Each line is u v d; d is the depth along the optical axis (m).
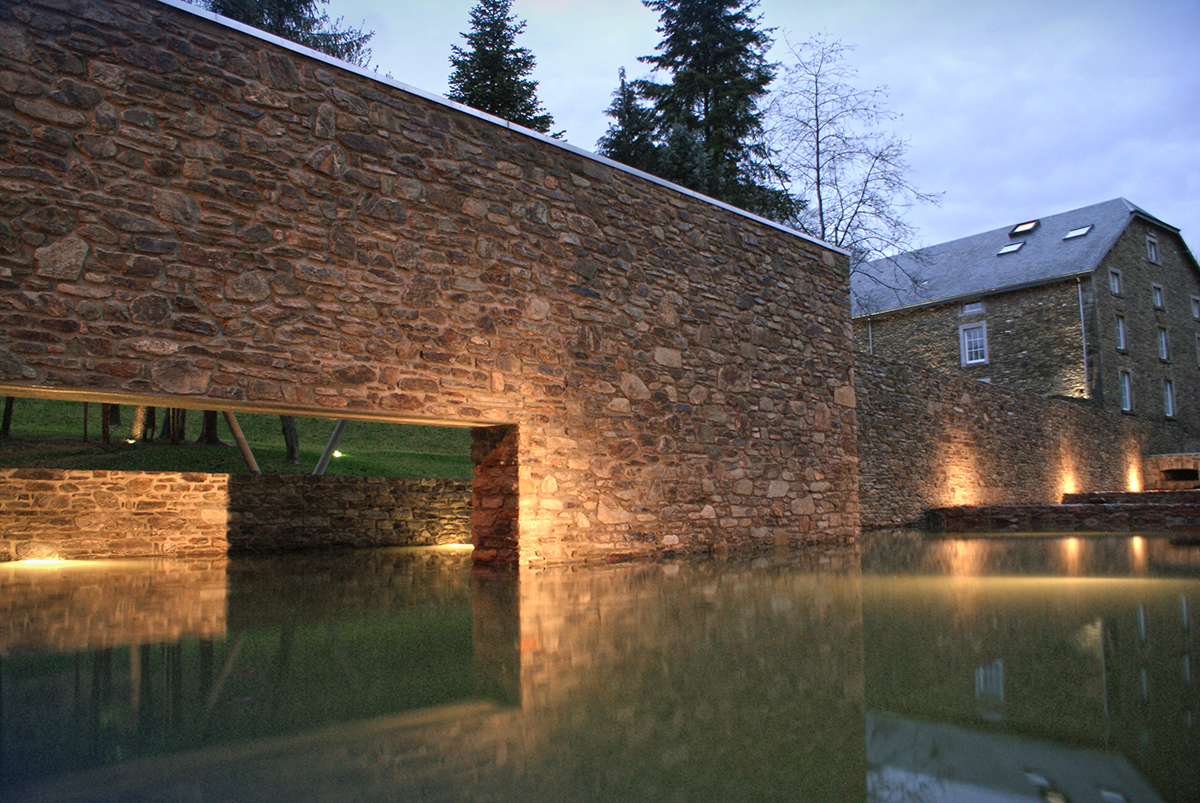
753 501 8.74
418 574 6.09
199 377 5.13
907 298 25.97
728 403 8.60
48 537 7.66
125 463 16.61
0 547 7.42
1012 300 23.55
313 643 3.01
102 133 4.91
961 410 15.05
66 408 25.33
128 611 3.93
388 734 1.83
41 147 4.71
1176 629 3.02
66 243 4.74
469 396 6.38
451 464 22.02
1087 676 2.28
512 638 3.09
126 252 4.93
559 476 6.92
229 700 2.15
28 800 1.43
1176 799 1.35
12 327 4.54
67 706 2.10
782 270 9.53
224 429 25.38
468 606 4.08
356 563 7.29
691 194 8.48
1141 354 23.92
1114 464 21.28
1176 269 26.66
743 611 3.76
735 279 8.88
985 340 24.09
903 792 1.41
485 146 6.71
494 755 1.67
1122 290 23.56
